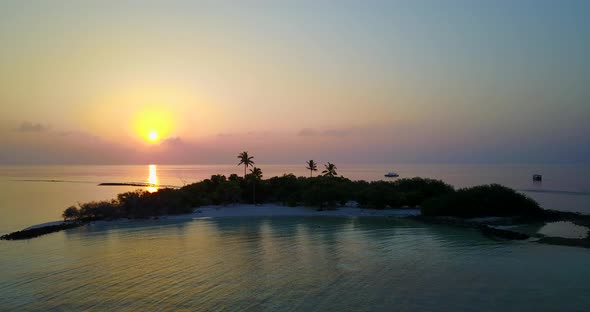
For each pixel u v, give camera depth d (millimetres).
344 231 84438
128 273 52312
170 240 76000
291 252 63750
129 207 111312
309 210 122125
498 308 38344
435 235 77812
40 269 54875
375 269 52625
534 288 43938
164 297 42781
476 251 62281
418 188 131125
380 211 119000
